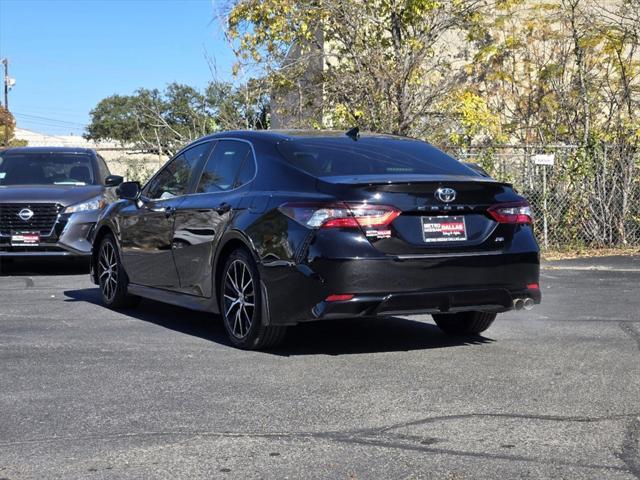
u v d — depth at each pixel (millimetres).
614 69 18984
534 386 5352
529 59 19438
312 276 5977
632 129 15781
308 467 3898
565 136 17891
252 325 6438
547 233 14430
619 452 4070
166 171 8125
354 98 14656
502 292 6332
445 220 6191
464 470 3840
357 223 5977
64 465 3955
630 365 5965
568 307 8750
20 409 4902
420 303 6082
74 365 6059
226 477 3785
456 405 4914
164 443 4266
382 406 4906
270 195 6445
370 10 15375
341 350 6582
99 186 13062
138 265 8250
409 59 14797
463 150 14547
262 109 15867
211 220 6961
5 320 8078
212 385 5441
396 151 6980
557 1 19516
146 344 6852
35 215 12172
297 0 14875
